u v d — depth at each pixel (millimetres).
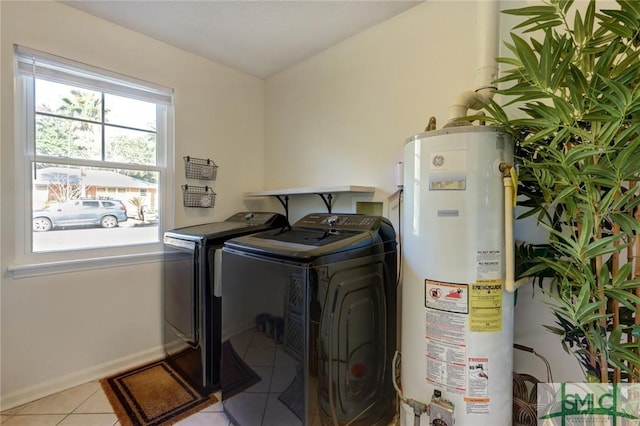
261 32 2162
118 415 1634
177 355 2064
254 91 2924
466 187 1131
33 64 1750
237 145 2797
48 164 1856
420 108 1861
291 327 1236
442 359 1186
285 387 1265
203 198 2551
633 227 887
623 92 792
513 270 1141
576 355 1192
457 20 1695
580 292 955
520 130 1174
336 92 2344
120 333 2115
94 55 1967
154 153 2330
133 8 1892
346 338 1344
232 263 1550
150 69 2230
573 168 924
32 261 1786
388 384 1607
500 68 1562
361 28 2109
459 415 1158
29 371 1762
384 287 1582
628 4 812
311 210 2582
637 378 962
